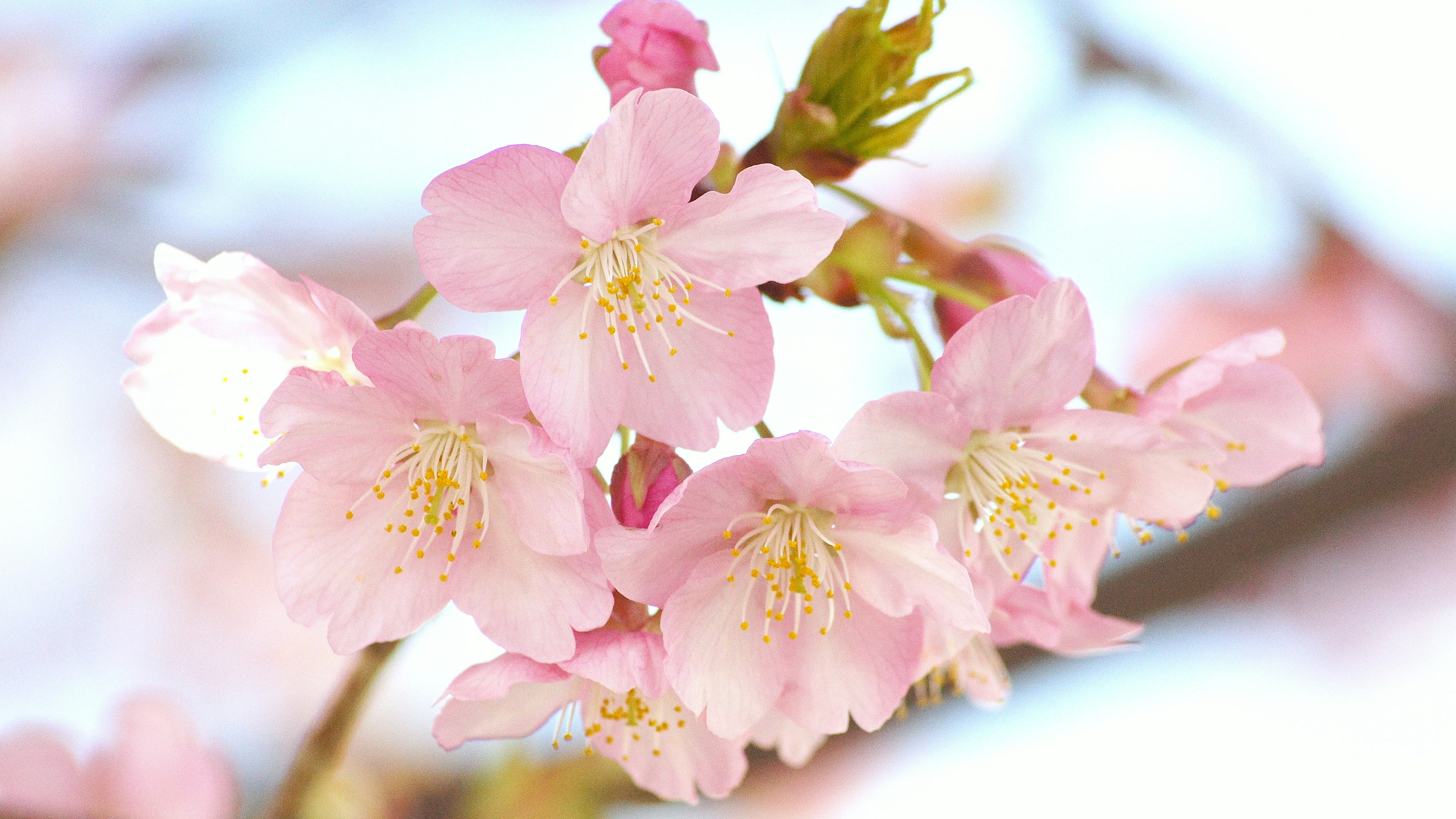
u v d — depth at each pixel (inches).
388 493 12.4
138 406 12.7
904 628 12.4
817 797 19.9
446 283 12.2
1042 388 12.3
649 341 12.4
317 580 12.4
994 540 12.5
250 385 12.7
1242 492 14.9
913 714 16.0
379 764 15.4
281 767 18.1
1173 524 12.8
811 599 12.4
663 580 12.2
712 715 12.2
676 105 12.1
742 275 12.4
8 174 19.2
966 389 12.3
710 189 12.6
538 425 12.3
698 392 12.4
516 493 12.3
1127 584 14.8
